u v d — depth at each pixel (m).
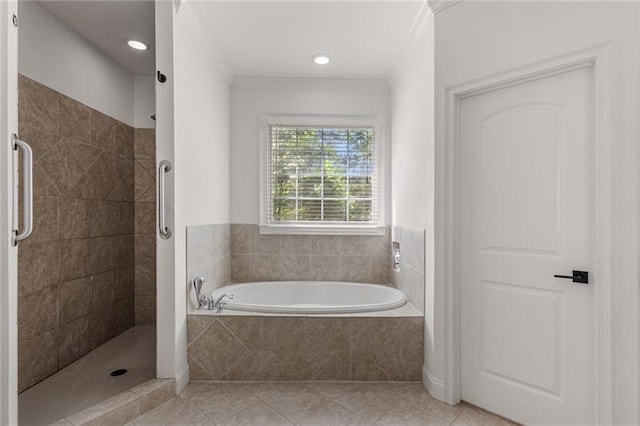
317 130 3.09
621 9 1.35
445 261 1.86
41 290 2.00
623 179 1.35
